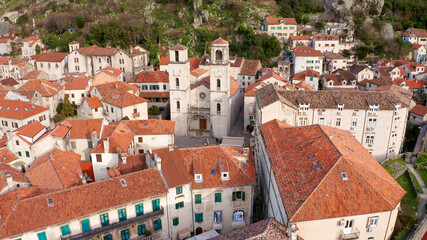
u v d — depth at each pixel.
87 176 71.44
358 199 42.03
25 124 89.31
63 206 48.66
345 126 75.00
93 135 70.44
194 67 134.62
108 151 66.56
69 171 62.44
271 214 53.56
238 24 175.50
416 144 89.50
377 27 182.38
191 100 101.88
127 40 166.75
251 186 56.19
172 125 83.00
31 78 131.25
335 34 178.62
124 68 139.38
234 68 131.25
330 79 130.50
